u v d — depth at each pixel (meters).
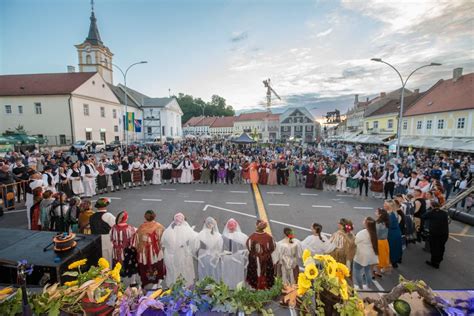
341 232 4.37
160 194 11.80
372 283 4.78
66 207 5.62
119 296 2.29
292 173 13.95
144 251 4.18
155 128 51.66
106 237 4.64
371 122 41.44
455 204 9.13
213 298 2.38
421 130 29.44
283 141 53.75
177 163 14.66
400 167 14.10
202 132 86.88
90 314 2.10
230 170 14.51
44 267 2.83
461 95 24.89
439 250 5.31
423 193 7.27
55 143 30.84
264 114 76.56
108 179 12.11
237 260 4.18
